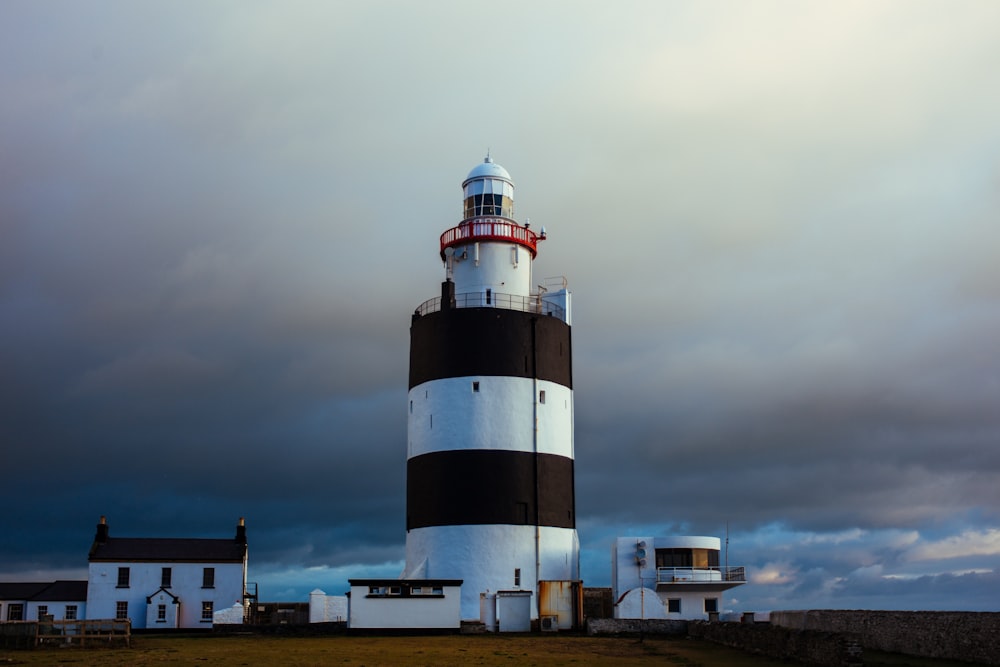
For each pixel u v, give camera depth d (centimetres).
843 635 3244
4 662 3956
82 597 8056
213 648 4700
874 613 3878
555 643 5041
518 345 6781
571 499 6869
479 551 6431
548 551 6575
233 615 7031
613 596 6781
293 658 4081
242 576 7994
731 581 6644
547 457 6719
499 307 6875
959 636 3294
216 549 8106
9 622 4853
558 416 6869
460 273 7138
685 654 4325
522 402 6706
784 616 4969
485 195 7344
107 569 7819
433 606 5909
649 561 6744
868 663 3291
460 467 6556
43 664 3866
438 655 4234
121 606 7781
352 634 5825
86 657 4200
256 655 4234
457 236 7162
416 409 6888
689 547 6756
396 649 4584
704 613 6675
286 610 7362
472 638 5509
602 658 4119
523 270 7175
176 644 5078
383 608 5875
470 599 6372
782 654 3869
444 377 6731
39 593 8081
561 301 7319
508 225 7138
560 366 6988
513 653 4356
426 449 6719
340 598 7056
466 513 6488
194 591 7900
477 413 6619
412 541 6712
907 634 3628
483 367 6688
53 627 5000
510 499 6525
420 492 6706
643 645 4912
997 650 3073
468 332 6744
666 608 6278
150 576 7869
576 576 6756
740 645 4528
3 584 8331
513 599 6191
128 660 4025
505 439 6612
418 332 6975
